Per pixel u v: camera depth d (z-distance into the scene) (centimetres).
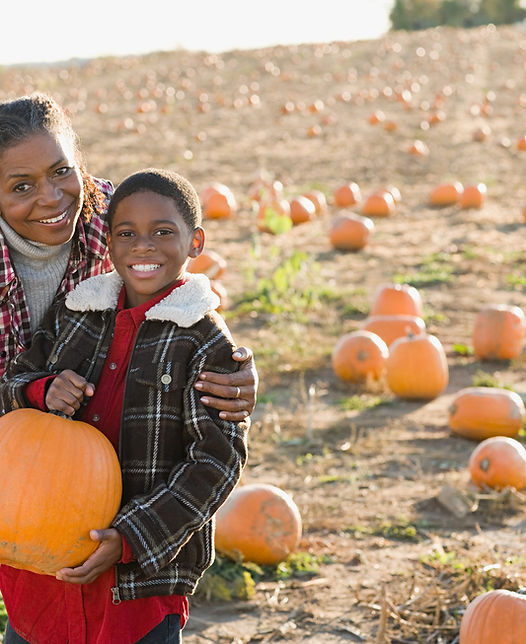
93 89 4559
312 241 1577
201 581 505
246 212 1814
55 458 276
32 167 289
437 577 516
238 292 1237
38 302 321
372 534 582
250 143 2742
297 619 480
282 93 4097
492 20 9694
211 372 288
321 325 1098
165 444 286
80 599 287
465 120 3212
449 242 1551
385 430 775
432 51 5538
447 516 611
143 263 292
